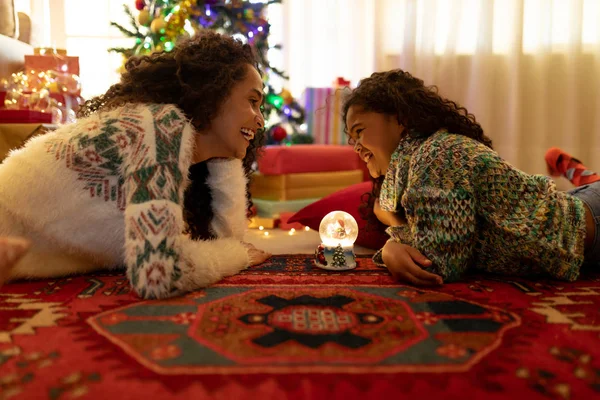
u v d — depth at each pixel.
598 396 0.57
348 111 1.29
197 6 2.63
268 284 1.08
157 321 0.82
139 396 0.57
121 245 1.16
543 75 2.95
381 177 1.44
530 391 0.58
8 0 2.34
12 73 2.30
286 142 3.05
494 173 1.12
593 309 0.90
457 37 3.04
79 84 2.31
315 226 1.78
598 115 2.93
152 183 0.96
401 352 0.69
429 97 1.25
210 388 0.59
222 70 1.15
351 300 0.94
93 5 3.42
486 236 1.15
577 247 1.12
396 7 3.17
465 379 0.61
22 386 0.59
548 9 2.90
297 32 3.24
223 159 1.34
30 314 0.87
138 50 2.71
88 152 1.06
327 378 0.61
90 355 0.68
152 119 1.04
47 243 1.13
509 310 0.89
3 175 1.10
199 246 1.07
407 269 1.06
